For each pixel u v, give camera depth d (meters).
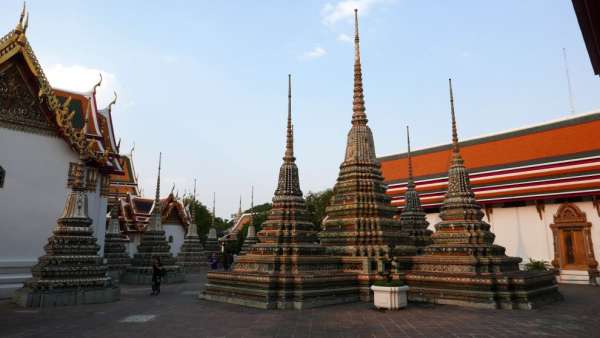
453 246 19.17
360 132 22.91
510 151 38.56
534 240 33.34
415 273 19.05
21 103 21.30
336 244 21.28
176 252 53.12
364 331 12.15
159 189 32.97
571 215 31.69
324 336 11.48
